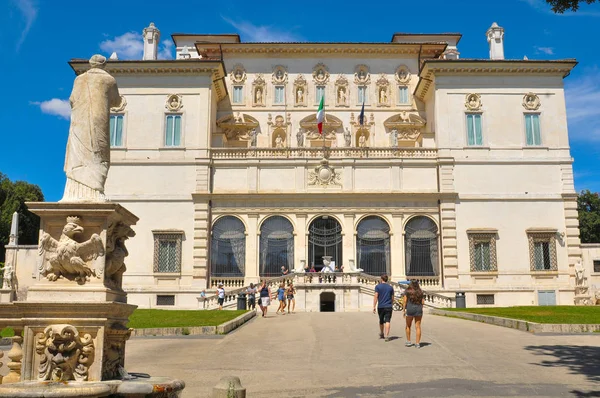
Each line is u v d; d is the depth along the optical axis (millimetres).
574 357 16906
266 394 12523
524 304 45000
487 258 45875
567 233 46312
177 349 19359
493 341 20438
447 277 45281
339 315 33188
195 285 45188
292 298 37562
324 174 47188
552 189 47031
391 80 54969
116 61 48188
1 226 68500
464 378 13867
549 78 48844
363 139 52375
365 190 47156
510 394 12109
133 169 47375
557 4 16297
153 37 53406
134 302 45094
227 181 47500
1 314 9148
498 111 48344
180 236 46156
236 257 46219
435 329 24391
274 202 46906
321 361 16828
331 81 55000
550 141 47875
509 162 47312
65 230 9367
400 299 38812
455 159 47344
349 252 46094
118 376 9586
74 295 9234
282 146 53281
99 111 10203
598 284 46219
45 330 8844
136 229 46344
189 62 48469
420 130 53594
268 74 55031
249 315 31500
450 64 48375
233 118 53688
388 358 17031
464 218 46375
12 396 7797
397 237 46344
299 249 46156
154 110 48438
